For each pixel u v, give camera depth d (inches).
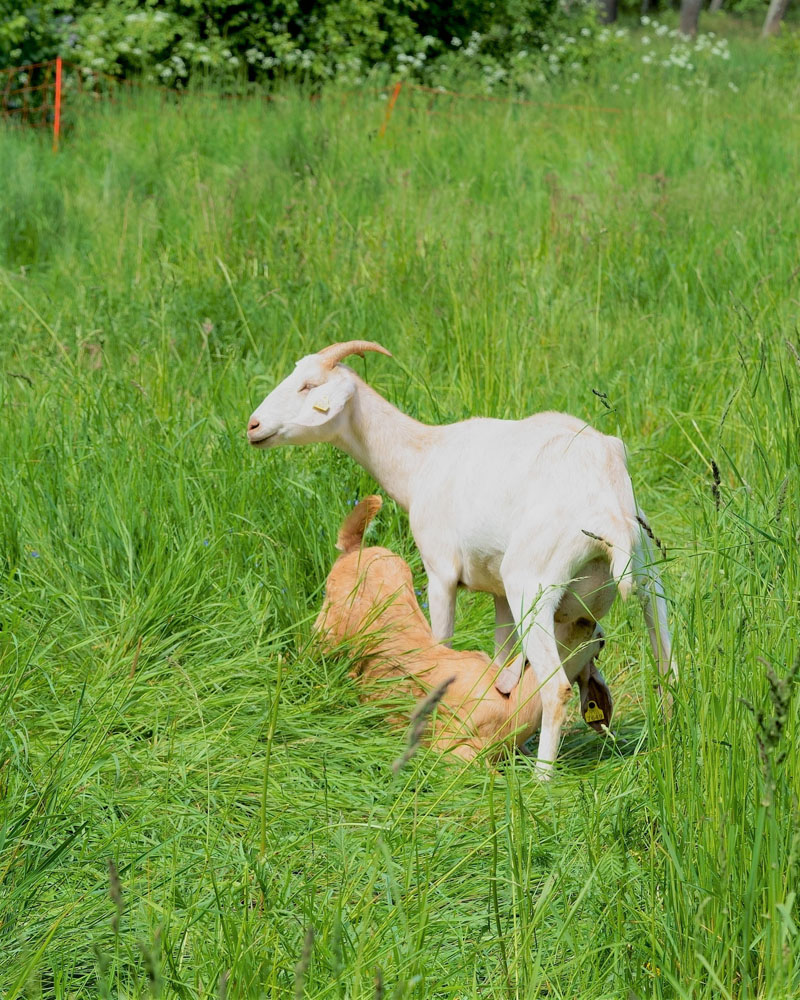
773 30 1827.0
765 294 407.5
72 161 668.1
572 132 713.0
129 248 497.7
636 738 232.1
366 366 345.1
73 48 856.3
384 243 478.9
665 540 293.1
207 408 335.6
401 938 156.8
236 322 403.2
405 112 751.1
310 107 773.3
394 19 942.4
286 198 529.7
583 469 223.9
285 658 248.8
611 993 149.6
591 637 234.4
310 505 288.4
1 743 196.5
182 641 247.9
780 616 177.0
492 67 912.3
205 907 168.7
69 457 294.0
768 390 288.8
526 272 442.9
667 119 736.3
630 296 438.6
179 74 856.9
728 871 149.4
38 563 265.6
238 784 204.8
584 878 170.9
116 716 211.6
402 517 296.8
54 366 365.4
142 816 192.4
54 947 162.1
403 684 233.9
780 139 684.7
